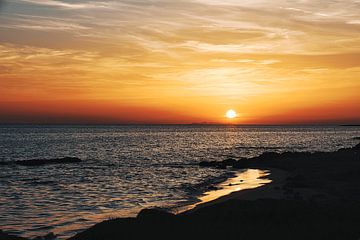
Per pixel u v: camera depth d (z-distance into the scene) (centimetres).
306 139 18288
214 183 4731
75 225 2723
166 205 3312
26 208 3316
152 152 10375
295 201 2725
